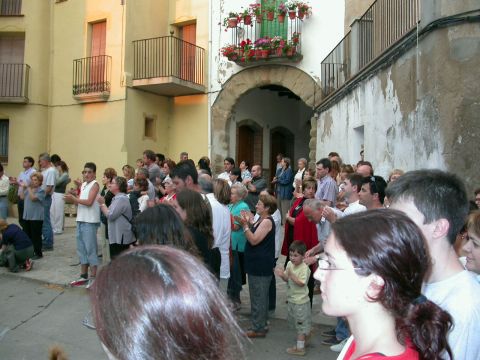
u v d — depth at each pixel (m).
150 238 3.19
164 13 16.36
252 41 14.97
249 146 17.52
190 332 0.96
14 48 17.22
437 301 1.79
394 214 1.32
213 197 5.45
